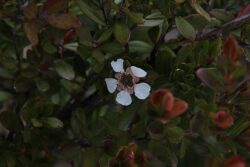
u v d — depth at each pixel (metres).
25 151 0.37
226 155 0.36
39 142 0.37
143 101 0.36
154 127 0.34
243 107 0.34
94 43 0.36
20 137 0.37
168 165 0.37
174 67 0.35
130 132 0.36
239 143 0.35
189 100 0.34
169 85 0.36
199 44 0.36
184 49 0.35
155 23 0.36
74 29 0.36
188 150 0.37
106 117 0.36
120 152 0.34
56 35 0.36
